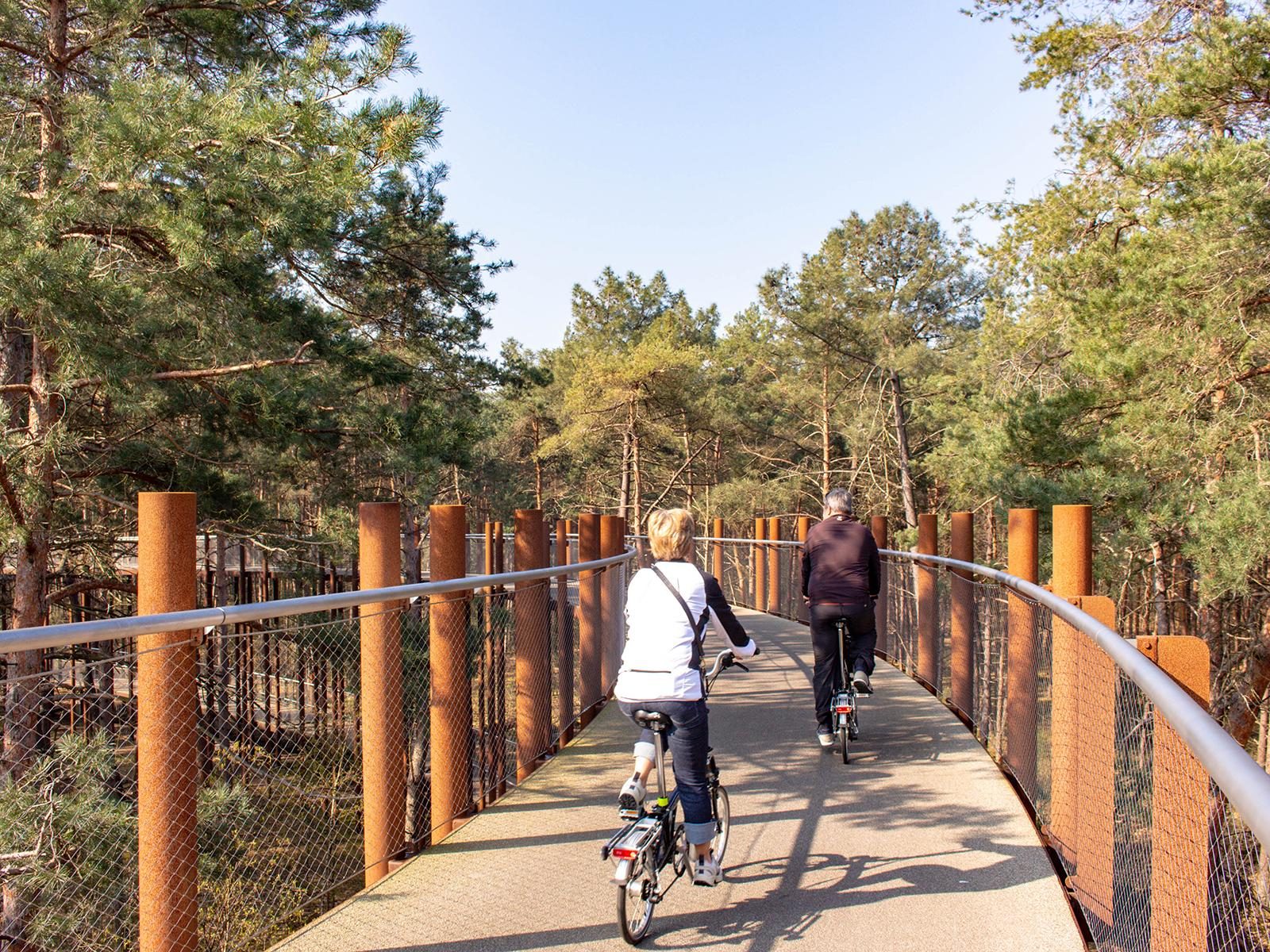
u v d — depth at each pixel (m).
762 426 44.00
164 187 8.70
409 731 7.81
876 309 33.50
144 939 4.07
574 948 3.92
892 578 11.41
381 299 15.13
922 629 9.80
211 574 13.90
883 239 42.31
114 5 9.85
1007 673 6.41
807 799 5.90
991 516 24.12
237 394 10.63
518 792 6.11
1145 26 17.06
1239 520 11.79
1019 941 3.96
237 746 6.12
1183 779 2.69
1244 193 11.82
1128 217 15.62
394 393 16.23
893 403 31.81
